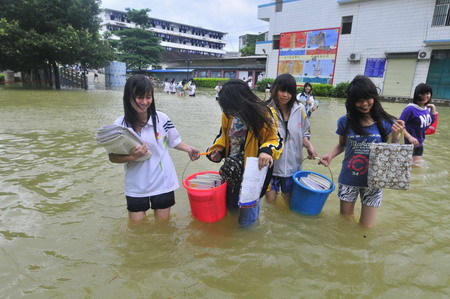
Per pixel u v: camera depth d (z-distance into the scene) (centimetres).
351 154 295
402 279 221
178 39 7162
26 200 341
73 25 2123
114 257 240
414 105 475
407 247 262
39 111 1037
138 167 274
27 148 554
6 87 2169
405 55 1988
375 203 288
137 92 250
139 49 4166
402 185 261
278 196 368
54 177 413
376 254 251
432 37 1873
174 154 552
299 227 295
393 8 2008
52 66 2359
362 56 2195
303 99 880
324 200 313
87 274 219
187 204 345
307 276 223
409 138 328
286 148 328
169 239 268
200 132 763
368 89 263
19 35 1891
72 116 951
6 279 211
